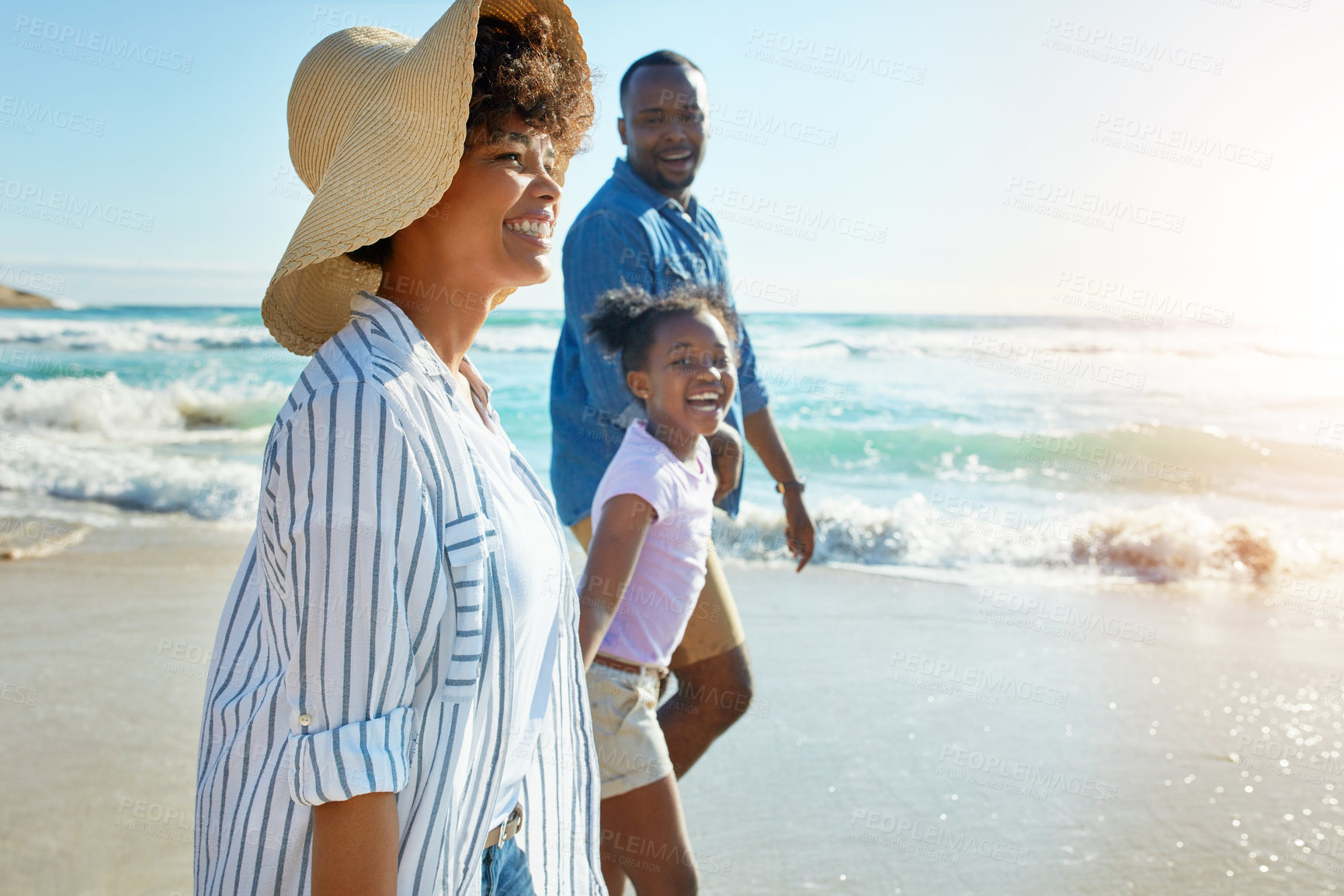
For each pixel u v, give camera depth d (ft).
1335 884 9.98
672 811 7.89
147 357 52.08
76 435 37.83
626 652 7.91
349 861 3.50
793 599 20.94
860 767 12.57
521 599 4.21
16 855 9.81
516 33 4.46
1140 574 24.94
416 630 3.71
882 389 49.01
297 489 3.56
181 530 25.66
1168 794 12.00
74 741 12.52
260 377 47.09
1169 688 15.87
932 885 9.79
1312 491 33.68
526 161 4.44
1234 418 43.96
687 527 8.11
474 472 4.00
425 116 3.91
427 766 3.82
